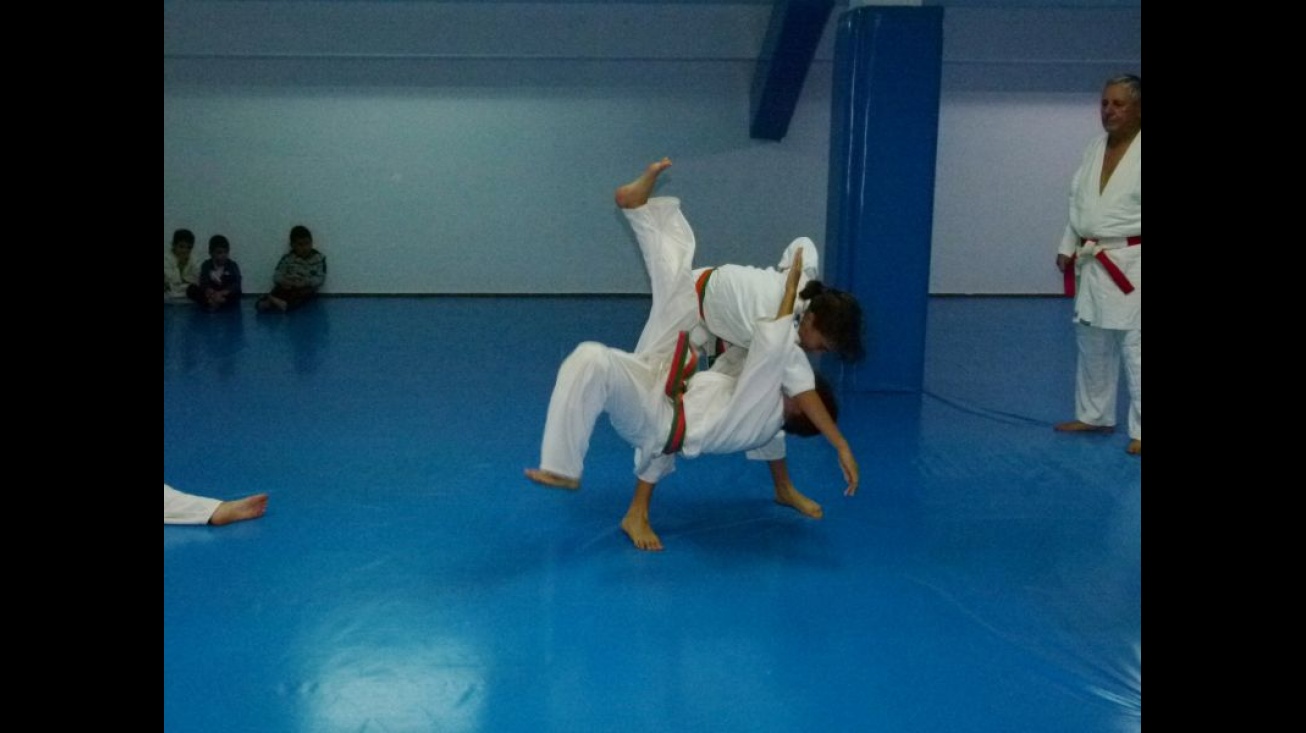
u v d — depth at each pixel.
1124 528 4.12
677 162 10.34
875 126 6.11
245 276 10.31
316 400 6.20
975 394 6.45
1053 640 3.18
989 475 4.80
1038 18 9.85
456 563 3.74
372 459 5.01
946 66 10.16
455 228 10.38
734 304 4.10
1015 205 10.52
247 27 9.66
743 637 3.19
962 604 3.42
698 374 3.83
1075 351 7.84
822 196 10.45
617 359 3.55
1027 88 10.27
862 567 3.72
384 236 10.35
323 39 9.77
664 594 3.49
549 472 3.48
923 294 6.32
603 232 10.47
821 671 2.99
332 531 4.05
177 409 5.95
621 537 4.00
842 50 6.18
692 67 10.16
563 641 3.15
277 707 2.78
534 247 10.46
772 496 4.50
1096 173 5.20
